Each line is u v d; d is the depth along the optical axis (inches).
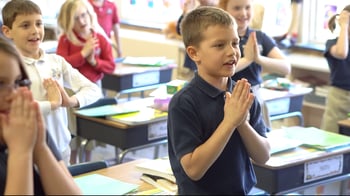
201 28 82.0
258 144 83.0
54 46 193.8
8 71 64.7
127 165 101.7
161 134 139.6
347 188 154.3
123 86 192.1
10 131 62.7
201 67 83.7
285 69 138.7
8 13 116.1
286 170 106.3
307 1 228.4
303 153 110.1
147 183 92.7
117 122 135.2
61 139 116.3
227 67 81.8
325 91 207.8
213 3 160.2
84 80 125.1
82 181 91.1
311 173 109.6
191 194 82.8
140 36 270.7
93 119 139.7
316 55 223.8
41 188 68.4
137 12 291.9
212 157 77.4
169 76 205.9
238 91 77.4
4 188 68.2
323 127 172.1
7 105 65.2
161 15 280.4
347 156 114.3
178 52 241.1
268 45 142.5
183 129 80.4
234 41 82.5
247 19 137.7
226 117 77.1
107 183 90.3
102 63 174.6
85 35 171.6
